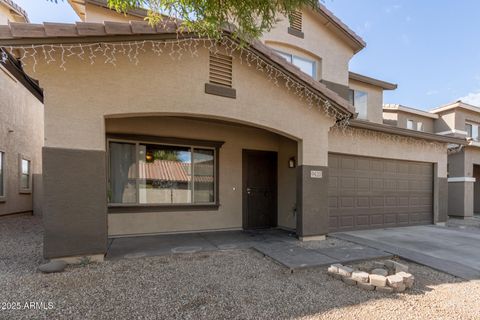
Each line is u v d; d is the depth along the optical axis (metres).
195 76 5.12
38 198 11.88
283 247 5.55
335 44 10.16
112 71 4.50
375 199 8.38
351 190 7.93
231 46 5.33
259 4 2.73
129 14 6.94
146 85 4.72
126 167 6.46
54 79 4.16
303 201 6.27
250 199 7.86
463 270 4.46
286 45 9.12
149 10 2.98
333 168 7.64
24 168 11.21
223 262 4.61
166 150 6.91
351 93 11.08
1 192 9.41
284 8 2.83
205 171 7.36
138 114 4.71
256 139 7.97
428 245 6.16
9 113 9.74
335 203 7.62
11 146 9.95
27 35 3.81
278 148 8.27
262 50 5.46
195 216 7.07
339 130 7.59
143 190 6.62
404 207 8.99
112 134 6.20
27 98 11.28
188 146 7.12
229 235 6.77
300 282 3.85
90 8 6.94
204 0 2.65
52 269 3.84
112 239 6.09
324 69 9.80
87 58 4.34
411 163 9.24
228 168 7.55
